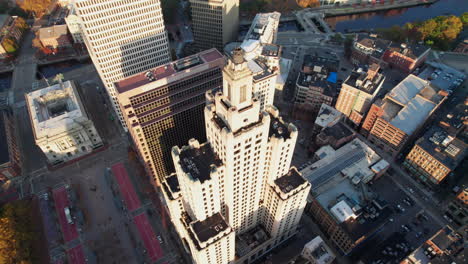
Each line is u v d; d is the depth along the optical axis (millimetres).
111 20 168250
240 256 153375
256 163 121000
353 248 167125
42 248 178375
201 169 115125
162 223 188750
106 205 199250
